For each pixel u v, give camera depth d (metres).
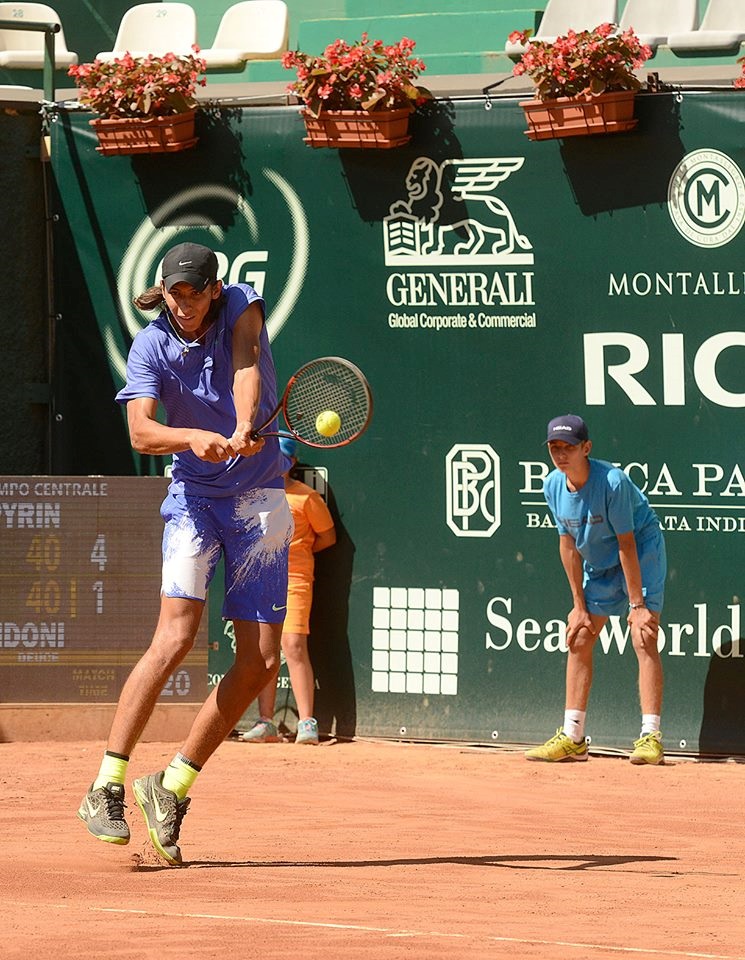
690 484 21.72
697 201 21.69
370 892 11.45
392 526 22.91
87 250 24.17
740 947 9.62
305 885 11.72
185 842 14.32
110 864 12.70
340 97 22.69
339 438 16.45
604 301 22.05
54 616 22.11
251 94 26.81
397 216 22.86
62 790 17.89
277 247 23.39
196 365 13.16
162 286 12.87
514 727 22.28
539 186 22.28
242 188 23.55
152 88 23.14
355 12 33.78
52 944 9.36
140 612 22.08
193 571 13.16
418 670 22.75
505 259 22.41
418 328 22.81
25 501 22.09
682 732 21.62
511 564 22.39
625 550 20.52
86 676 22.09
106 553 22.09
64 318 24.27
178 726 21.91
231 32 32.16
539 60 21.67
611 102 21.36
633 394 21.97
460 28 30.92
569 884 12.05
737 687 21.48
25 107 24.39
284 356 23.39
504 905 11.05
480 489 22.55
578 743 21.17
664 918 10.66
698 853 14.08
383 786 18.75
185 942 9.42
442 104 22.62
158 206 23.86
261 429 12.90
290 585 22.64
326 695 23.14
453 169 22.62
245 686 13.15
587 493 20.39
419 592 22.78
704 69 24.44
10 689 22.08
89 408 24.20
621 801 17.81
